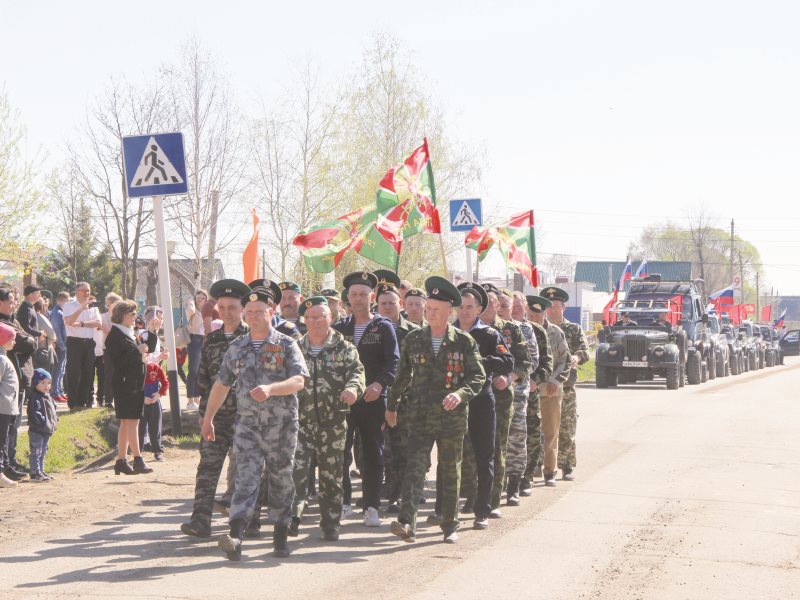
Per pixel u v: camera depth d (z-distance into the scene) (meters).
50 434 11.06
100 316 15.19
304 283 34.41
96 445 13.33
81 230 49.53
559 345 10.88
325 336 8.02
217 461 7.91
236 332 8.02
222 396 7.34
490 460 8.64
